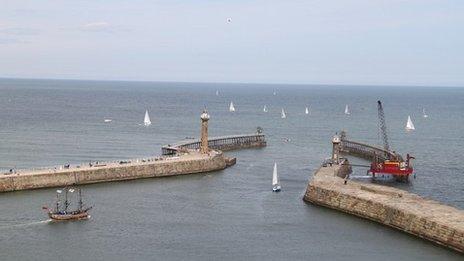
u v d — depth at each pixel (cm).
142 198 10762
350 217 9600
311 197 10681
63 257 7394
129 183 12181
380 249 7950
